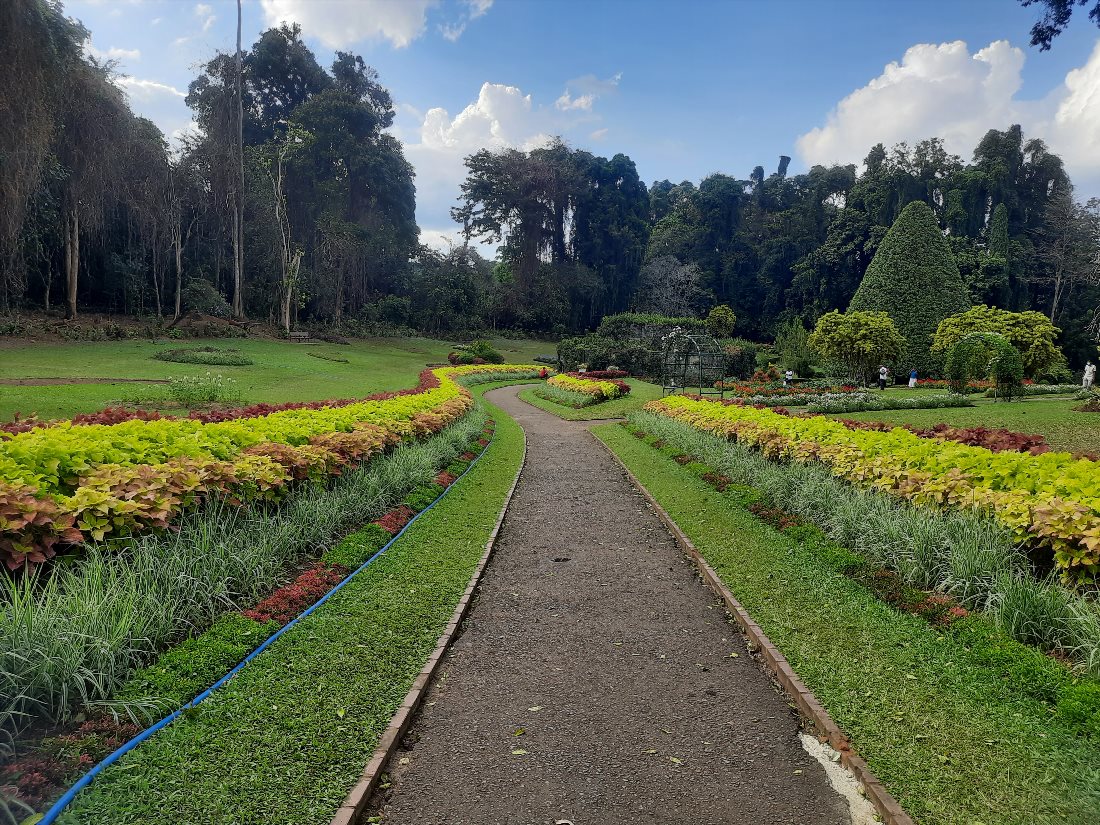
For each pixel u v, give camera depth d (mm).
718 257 73438
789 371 29328
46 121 26406
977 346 20750
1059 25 9727
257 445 6344
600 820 2730
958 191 57531
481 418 16688
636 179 73125
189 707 3207
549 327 65438
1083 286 53188
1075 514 4312
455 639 4566
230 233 47188
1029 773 2863
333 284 52594
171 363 26828
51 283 39219
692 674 4082
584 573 6078
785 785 2959
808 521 7035
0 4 23234
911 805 2711
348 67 62156
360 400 13078
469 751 3232
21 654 2973
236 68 45156
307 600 4668
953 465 6234
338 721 3291
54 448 4477
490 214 67062
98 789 2611
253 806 2633
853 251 61875
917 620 4496
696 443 11930
